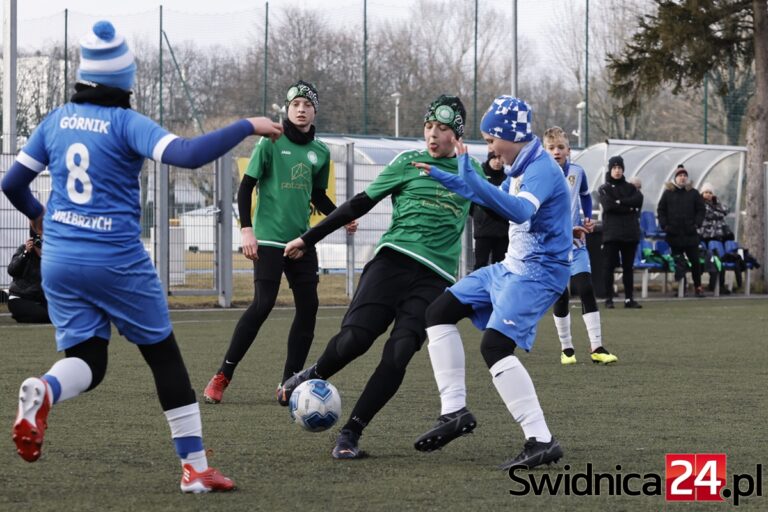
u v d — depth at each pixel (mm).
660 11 29141
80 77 5664
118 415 8391
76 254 5520
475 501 5645
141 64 35062
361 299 7387
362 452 6863
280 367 11789
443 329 6883
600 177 28594
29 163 5688
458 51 38812
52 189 5660
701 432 7781
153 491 5836
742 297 25500
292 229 9523
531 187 6457
